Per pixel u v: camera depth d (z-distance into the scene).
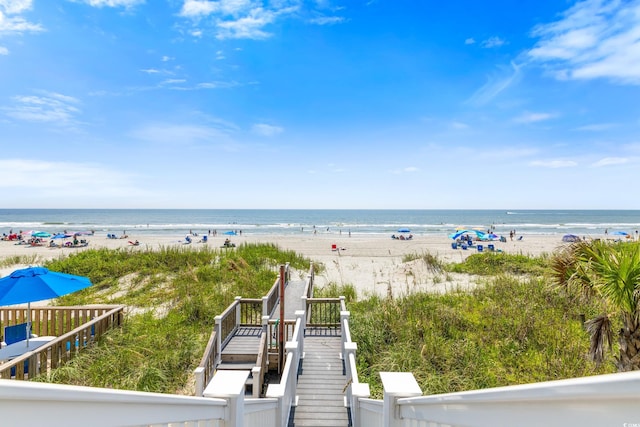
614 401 0.80
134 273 14.88
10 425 0.96
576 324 8.73
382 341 8.47
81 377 6.37
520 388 1.14
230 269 15.21
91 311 9.06
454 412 1.67
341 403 6.17
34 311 8.73
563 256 5.47
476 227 67.81
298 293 12.81
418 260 19.38
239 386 2.47
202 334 9.20
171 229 63.22
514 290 11.63
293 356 6.23
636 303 4.45
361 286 15.84
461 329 9.00
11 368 5.64
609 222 85.12
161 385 6.62
